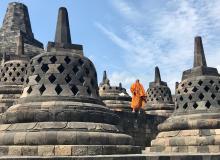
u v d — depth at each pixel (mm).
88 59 14781
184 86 19438
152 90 39469
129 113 28297
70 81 13680
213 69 19453
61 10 15273
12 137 12109
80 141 11953
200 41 20047
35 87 13680
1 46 32219
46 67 13922
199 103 18484
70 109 12758
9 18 35594
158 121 30188
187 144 17250
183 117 18516
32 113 12617
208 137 16875
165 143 18312
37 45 34938
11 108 13812
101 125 12914
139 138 28375
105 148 12188
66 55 14023
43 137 11828
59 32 14844
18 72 27078
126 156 10672
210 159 12242
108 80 37219
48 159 9789
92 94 14164
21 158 9617
